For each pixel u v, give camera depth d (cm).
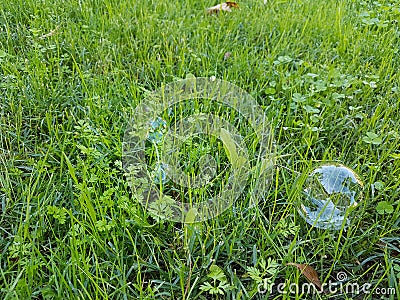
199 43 300
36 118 232
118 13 328
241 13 346
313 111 237
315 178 193
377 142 214
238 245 176
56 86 254
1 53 266
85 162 206
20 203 188
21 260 160
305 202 188
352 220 185
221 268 170
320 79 273
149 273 170
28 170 209
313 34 327
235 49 298
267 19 335
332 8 358
